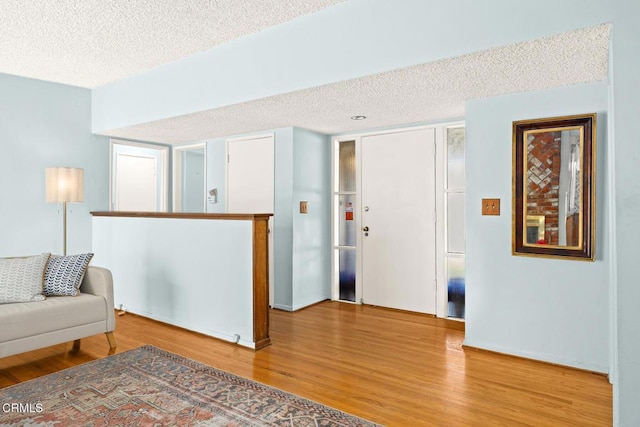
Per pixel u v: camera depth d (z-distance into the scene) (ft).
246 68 11.04
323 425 6.97
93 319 10.26
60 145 15.47
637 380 6.18
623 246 6.29
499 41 7.36
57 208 15.43
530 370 9.37
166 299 12.96
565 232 9.54
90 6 9.02
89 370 9.25
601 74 8.71
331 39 9.41
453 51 7.81
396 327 12.68
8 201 14.25
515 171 10.07
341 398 7.97
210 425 6.97
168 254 12.86
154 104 13.61
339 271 16.33
